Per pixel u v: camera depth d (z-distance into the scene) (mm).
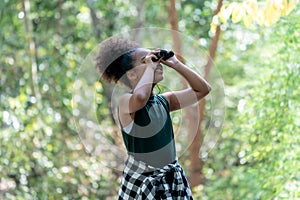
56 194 8141
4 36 8305
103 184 8461
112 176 8547
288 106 6199
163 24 9922
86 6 9648
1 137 7637
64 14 9656
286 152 6195
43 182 8039
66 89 8836
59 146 8367
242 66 9914
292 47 6078
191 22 10039
